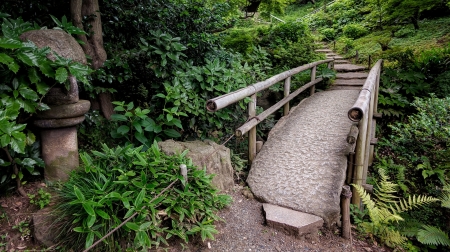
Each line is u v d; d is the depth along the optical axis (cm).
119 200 189
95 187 202
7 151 206
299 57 718
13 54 192
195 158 252
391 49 802
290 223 232
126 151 228
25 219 202
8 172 218
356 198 292
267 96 591
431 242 269
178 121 272
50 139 236
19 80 202
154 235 187
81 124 306
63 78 202
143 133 281
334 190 267
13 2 334
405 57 689
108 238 178
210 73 301
